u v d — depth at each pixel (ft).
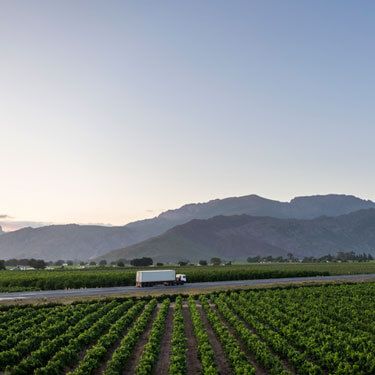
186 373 142.51
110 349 170.91
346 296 300.61
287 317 208.54
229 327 211.61
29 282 407.03
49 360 151.33
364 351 155.33
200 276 453.99
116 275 421.18
